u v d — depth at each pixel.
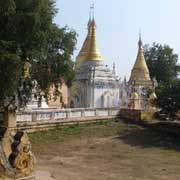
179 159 34.56
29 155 18.64
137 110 54.28
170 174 28.08
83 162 31.53
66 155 34.50
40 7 28.02
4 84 26.80
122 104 76.19
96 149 38.31
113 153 36.62
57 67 32.31
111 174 27.28
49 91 36.47
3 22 27.19
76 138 43.06
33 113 42.56
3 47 26.36
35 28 27.45
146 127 51.50
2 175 17.34
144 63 85.38
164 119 56.34
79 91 70.19
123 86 81.00
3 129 19.92
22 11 27.30
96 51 72.69
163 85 56.78
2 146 17.98
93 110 51.34
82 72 71.38
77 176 25.84
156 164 31.91
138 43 87.06
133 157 34.94
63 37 32.44
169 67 101.19
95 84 69.06
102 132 47.06
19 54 28.12
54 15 31.00
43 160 31.56
